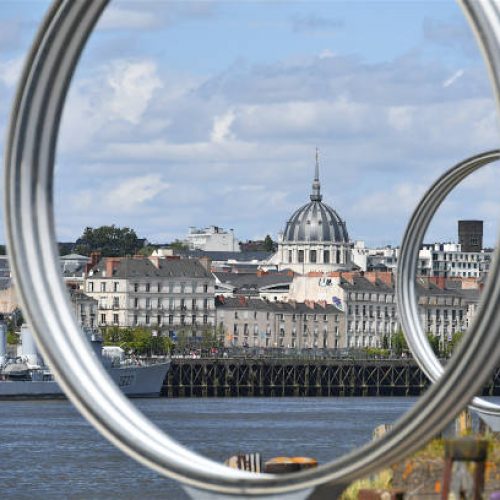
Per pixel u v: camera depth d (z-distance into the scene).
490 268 77.31
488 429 134.12
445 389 78.12
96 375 88.44
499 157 128.62
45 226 88.31
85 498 151.12
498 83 76.94
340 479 81.94
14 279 88.12
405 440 79.62
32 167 87.75
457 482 76.94
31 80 86.12
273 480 83.44
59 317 88.44
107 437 87.31
